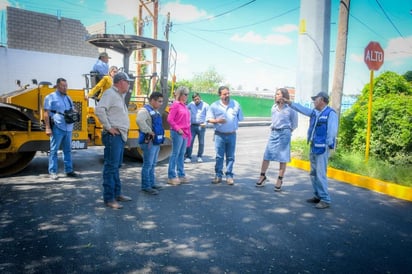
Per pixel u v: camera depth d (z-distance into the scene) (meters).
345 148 8.86
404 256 3.73
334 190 6.43
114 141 4.91
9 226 4.23
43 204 5.07
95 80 7.43
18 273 3.14
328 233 4.32
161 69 7.59
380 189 6.38
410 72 10.55
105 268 3.28
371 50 7.45
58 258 3.45
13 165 6.93
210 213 4.91
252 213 4.98
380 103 8.20
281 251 3.77
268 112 32.91
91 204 5.13
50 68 17.42
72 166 7.34
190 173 7.48
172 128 6.25
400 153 7.79
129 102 7.96
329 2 9.96
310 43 10.03
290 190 6.30
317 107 5.43
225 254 3.65
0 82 16.14
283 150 6.11
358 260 3.62
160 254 3.60
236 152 10.85
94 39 7.49
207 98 27.70
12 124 6.68
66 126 6.50
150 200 5.43
